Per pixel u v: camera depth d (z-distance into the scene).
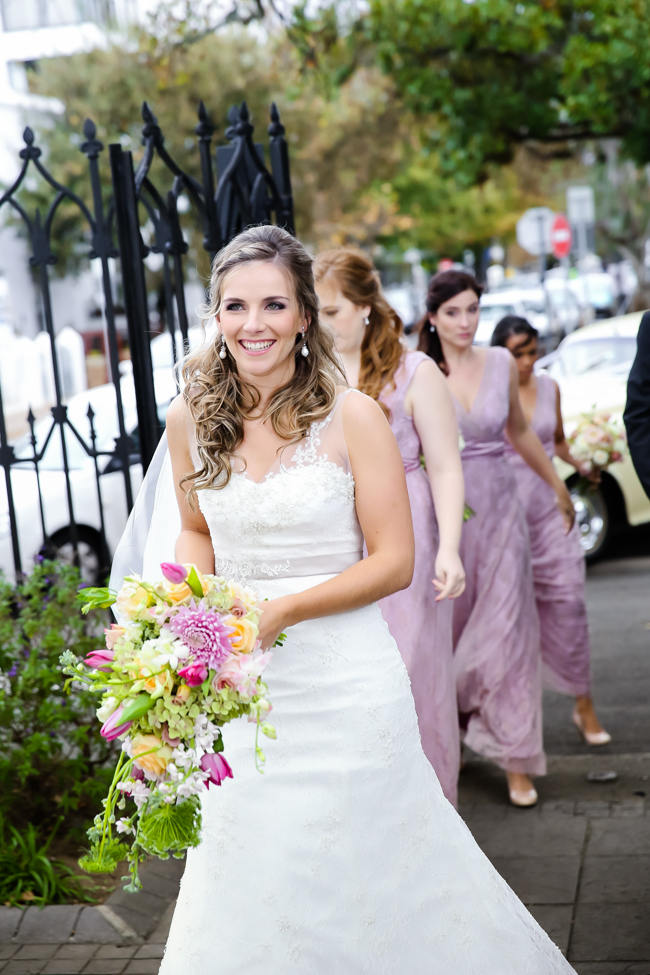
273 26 15.80
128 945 3.68
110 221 4.55
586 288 27.80
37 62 21.47
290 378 2.77
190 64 20.03
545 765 4.69
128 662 2.32
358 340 4.01
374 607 2.80
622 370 9.55
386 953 2.65
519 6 15.21
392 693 2.73
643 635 7.24
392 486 2.73
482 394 4.73
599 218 40.31
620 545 9.95
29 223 4.67
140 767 2.35
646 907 3.75
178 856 2.41
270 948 2.55
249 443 2.75
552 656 5.40
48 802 4.44
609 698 6.12
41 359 15.39
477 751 4.71
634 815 4.52
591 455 6.38
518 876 4.06
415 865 2.71
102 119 20.69
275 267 2.67
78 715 4.36
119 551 3.31
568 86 15.03
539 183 36.62
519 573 4.70
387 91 23.17
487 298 24.98
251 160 4.84
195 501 2.83
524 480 5.36
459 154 18.30
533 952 2.83
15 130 22.02
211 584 2.40
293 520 2.70
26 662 4.42
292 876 2.58
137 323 4.41
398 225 36.41
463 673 4.70
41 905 3.91
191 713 2.30
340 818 2.62
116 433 8.70
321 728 2.67
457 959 2.73
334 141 24.75
